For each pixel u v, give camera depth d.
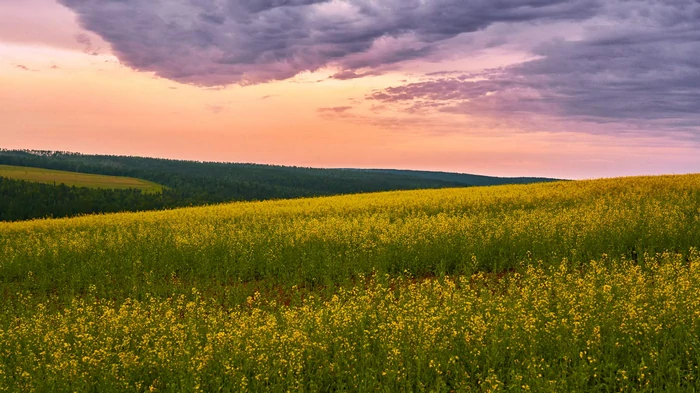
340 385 8.17
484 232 20.00
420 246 18.03
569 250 17.02
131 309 14.11
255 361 8.78
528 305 11.22
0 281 18.55
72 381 8.46
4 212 93.19
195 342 9.61
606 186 36.25
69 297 15.66
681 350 8.38
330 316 10.77
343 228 22.31
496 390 7.28
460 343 9.26
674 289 11.02
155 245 21.84
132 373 8.79
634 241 17.45
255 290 15.77
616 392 7.54
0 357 9.69
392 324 9.73
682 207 23.72
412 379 8.22
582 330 9.08
